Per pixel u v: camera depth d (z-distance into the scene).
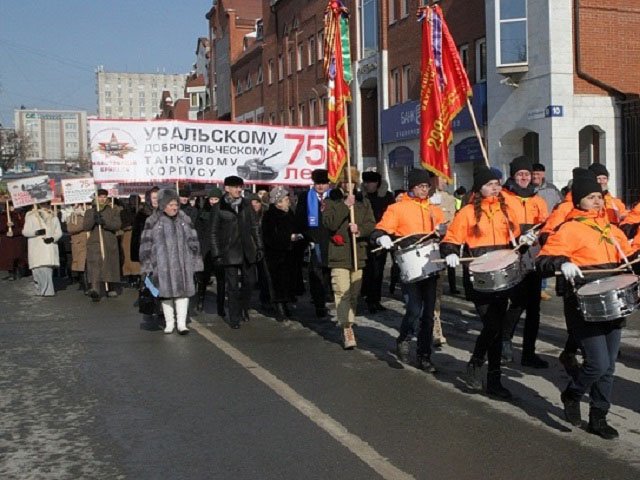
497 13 20.77
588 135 20.78
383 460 5.32
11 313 12.82
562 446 5.54
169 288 10.20
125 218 15.62
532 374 7.64
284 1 41.88
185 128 14.42
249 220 10.97
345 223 9.07
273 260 11.46
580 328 5.62
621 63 20.17
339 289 9.04
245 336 10.16
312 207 11.34
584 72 19.73
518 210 7.49
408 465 5.22
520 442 5.64
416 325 8.94
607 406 5.72
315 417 6.38
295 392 7.20
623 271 5.72
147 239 10.32
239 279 11.33
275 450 5.59
